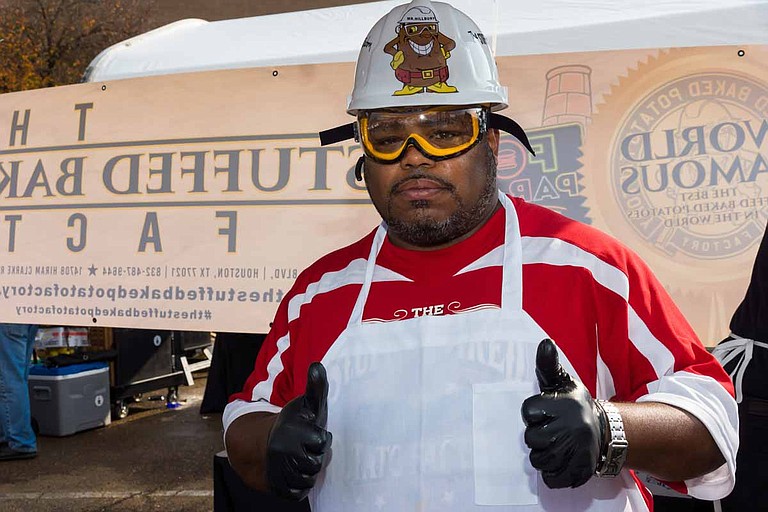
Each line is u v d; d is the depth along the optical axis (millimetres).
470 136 1060
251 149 2090
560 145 1907
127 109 2188
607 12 2223
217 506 2160
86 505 3883
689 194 1838
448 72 1054
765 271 1771
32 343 4711
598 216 1887
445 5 1112
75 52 14703
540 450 841
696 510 1993
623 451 879
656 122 1861
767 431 1801
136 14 14836
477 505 1001
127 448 4961
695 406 936
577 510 1009
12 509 3820
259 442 1073
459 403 1021
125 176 2188
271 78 2082
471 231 1099
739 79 1822
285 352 1203
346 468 1067
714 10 2107
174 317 2133
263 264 2074
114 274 2186
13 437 4648
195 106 2131
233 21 2883
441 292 1075
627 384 1021
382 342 1076
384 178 1063
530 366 1011
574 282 1030
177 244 2133
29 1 14297
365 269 1149
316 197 2049
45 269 2246
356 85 1127
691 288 1836
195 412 5977
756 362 1803
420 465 1021
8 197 2295
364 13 2725
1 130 2305
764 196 1801
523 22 2252
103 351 5566
